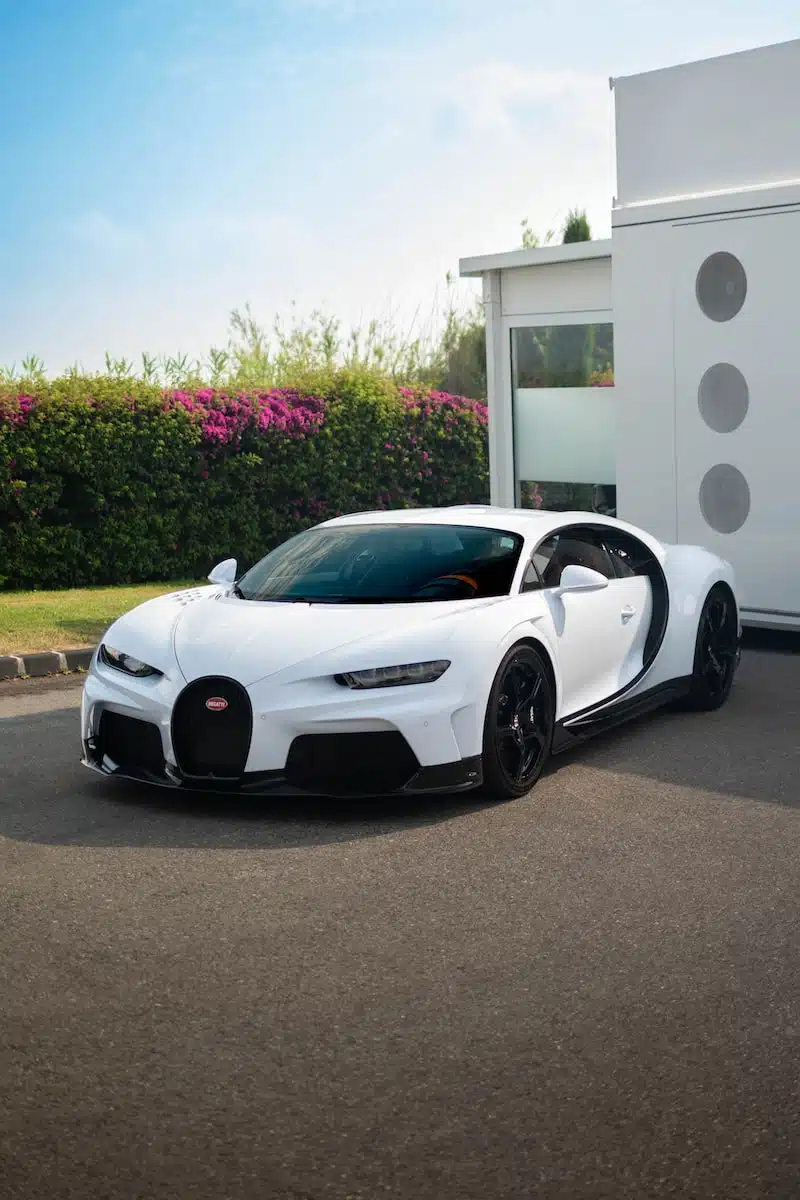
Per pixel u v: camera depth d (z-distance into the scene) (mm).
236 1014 3463
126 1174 2701
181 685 5227
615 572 6652
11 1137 2854
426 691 5148
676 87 9531
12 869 4660
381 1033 3340
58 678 8609
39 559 13008
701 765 6082
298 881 4496
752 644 9516
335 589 5844
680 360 9609
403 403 15508
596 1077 3088
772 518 9227
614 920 4109
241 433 14203
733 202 9156
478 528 6258
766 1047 3230
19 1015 3475
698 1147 2768
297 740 5102
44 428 12812
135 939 3996
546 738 5746
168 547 13797
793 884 4434
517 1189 2623
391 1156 2754
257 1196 2615
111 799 5531
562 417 11664
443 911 4203
